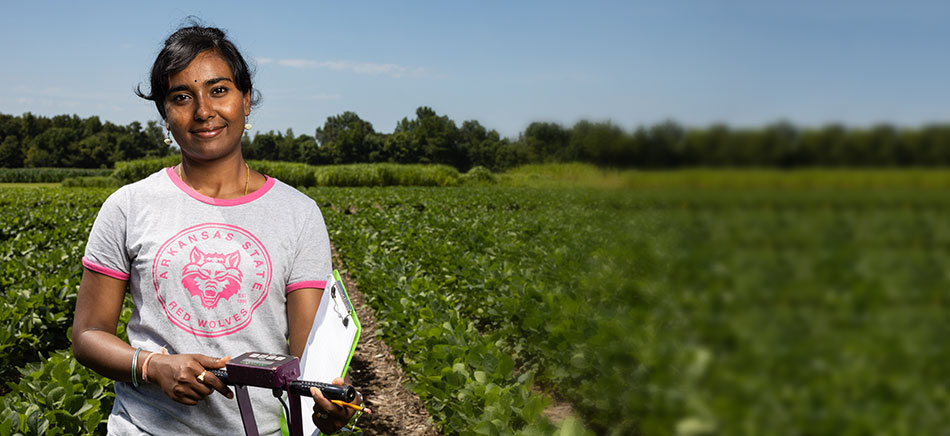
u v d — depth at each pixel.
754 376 4.45
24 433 3.30
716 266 8.46
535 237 12.69
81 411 3.64
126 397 1.87
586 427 4.79
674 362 4.61
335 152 129.38
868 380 4.36
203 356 1.72
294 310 1.89
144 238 1.80
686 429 3.71
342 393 1.62
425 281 7.56
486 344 5.01
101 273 1.84
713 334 5.48
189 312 1.78
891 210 11.53
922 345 5.12
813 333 5.52
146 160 44.53
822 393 4.13
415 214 17.97
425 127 119.44
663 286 7.12
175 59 1.77
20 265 8.33
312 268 1.92
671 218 10.77
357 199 27.89
